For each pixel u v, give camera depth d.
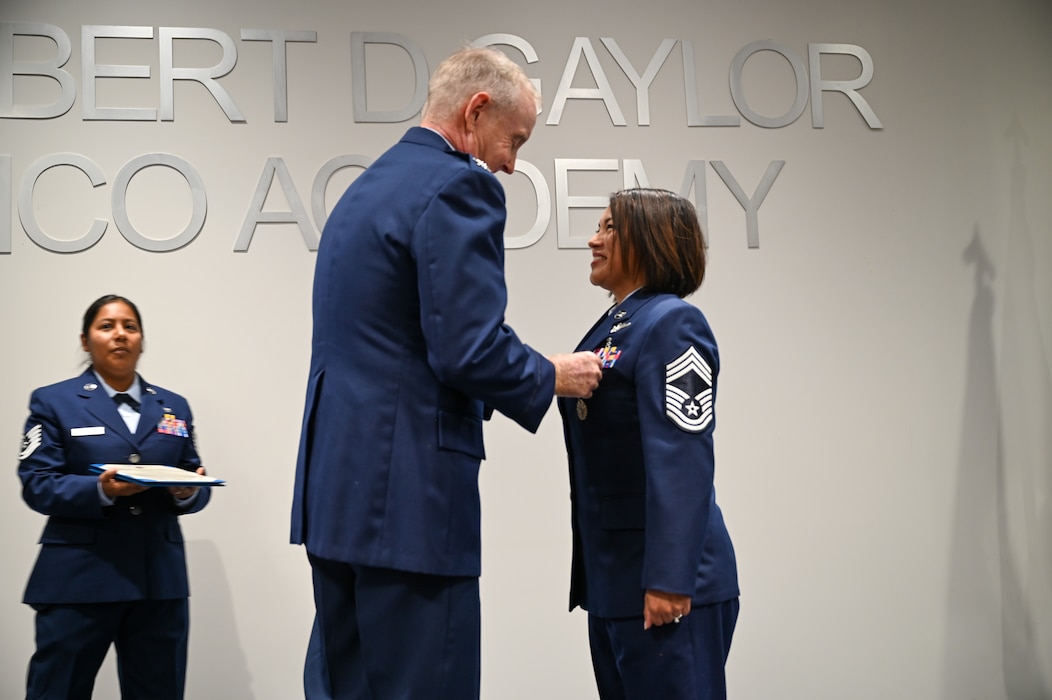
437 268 1.71
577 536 2.19
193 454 3.27
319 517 1.78
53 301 3.64
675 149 4.07
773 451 4.00
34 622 3.40
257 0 3.86
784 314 4.07
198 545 3.64
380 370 1.77
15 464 3.56
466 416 1.82
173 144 3.76
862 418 4.07
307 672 1.98
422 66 3.93
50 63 3.71
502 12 4.02
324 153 3.84
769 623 3.91
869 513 4.02
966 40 4.32
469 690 1.78
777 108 4.16
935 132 4.26
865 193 4.18
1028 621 4.05
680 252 2.18
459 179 1.77
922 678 3.97
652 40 4.12
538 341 3.91
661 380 1.98
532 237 3.93
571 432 2.16
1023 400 4.17
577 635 3.81
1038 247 4.26
